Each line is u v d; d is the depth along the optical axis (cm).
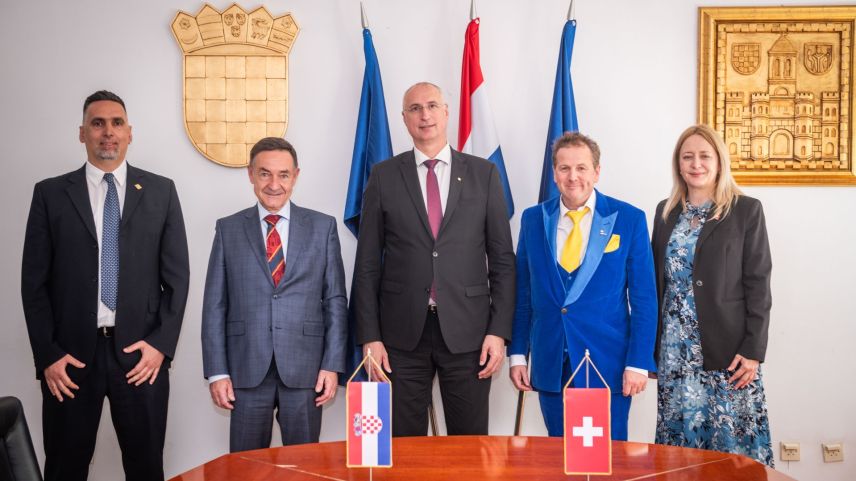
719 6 364
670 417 288
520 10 366
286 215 305
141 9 361
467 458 188
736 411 279
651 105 366
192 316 363
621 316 280
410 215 292
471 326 287
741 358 277
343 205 366
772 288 363
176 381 362
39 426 359
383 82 366
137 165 361
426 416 298
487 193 297
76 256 291
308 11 364
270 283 295
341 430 361
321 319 301
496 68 367
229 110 360
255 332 291
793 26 360
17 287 358
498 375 365
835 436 362
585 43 366
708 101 361
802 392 362
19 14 358
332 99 366
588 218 287
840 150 360
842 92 360
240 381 289
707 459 187
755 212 285
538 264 287
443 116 301
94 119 296
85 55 360
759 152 361
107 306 293
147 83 362
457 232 290
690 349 285
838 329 362
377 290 298
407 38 366
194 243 363
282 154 298
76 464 291
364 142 350
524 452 193
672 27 365
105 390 293
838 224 363
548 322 281
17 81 358
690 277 287
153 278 301
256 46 361
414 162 302
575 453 169
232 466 184
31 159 359
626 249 281
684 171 290
